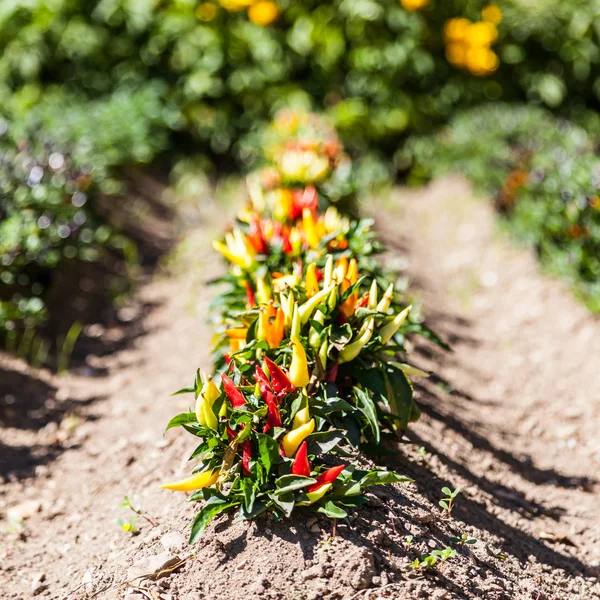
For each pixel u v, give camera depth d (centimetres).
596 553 158
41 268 219
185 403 184
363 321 151
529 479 175
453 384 199
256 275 168
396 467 157
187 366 200
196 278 253
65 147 266
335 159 262
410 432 168
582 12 385
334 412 149
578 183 237
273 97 364
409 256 277
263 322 148
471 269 271
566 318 227
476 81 382
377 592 133
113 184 287
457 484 162
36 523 163
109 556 149
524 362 212
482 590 138
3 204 219
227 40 362
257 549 138
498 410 195
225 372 160
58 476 174
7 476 174
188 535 143
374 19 361
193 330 217
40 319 208
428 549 141
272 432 139
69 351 211
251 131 364
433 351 209
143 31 361
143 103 334
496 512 161
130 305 240
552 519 165
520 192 278
